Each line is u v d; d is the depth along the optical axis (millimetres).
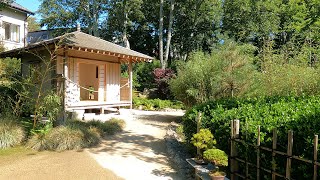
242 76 9484
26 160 5684
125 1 24672
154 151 6559
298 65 8852
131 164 5535
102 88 12102
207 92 10039
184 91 10727
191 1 26344
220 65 9961
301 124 3391
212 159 3963
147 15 29469
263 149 3537
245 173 4016
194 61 11289
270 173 3486
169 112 14625
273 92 8359
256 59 10516
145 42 31094
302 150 3135
